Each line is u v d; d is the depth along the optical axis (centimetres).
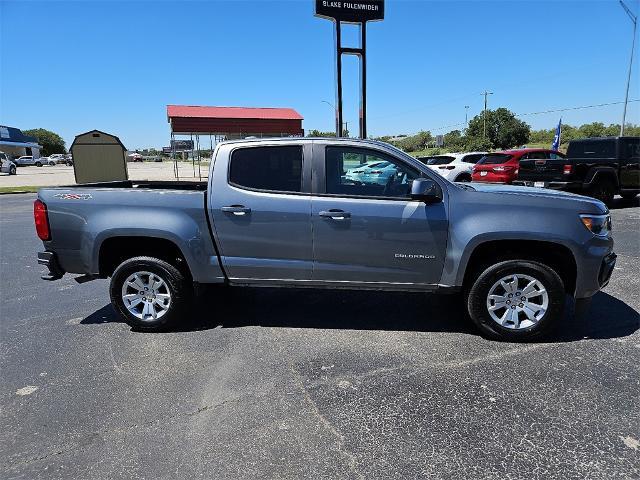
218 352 418
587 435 289
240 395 343
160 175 3391
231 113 2403
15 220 1307
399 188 434
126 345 438
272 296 577
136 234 448
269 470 263
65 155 8994
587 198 433
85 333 470
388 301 551
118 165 1806
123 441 291
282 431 299
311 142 439
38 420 316
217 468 265
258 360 400
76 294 612
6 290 631
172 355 414
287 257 444
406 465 265
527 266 414
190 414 320
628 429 295
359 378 365
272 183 441
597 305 521
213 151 452
